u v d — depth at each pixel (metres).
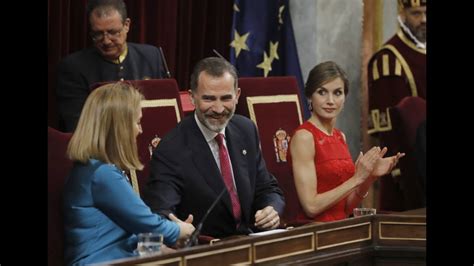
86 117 11.62
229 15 20.31
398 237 12.91
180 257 9.97
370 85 20.53
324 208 14.16
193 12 19.64
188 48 19.45
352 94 21.42
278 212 13.59
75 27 17.39
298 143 14.53
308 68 20.81
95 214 11.50
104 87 11.72
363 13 21.53
